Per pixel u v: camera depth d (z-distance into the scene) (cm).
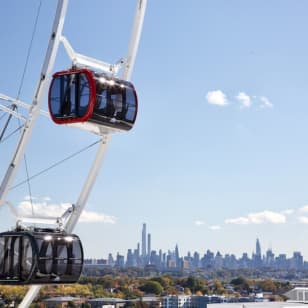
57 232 2922
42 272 2792
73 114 2794
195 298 19400
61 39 2798
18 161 2830
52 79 2847
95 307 15588
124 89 2906
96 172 3036
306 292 5628
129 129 2984
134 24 3020
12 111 2827
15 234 2802
